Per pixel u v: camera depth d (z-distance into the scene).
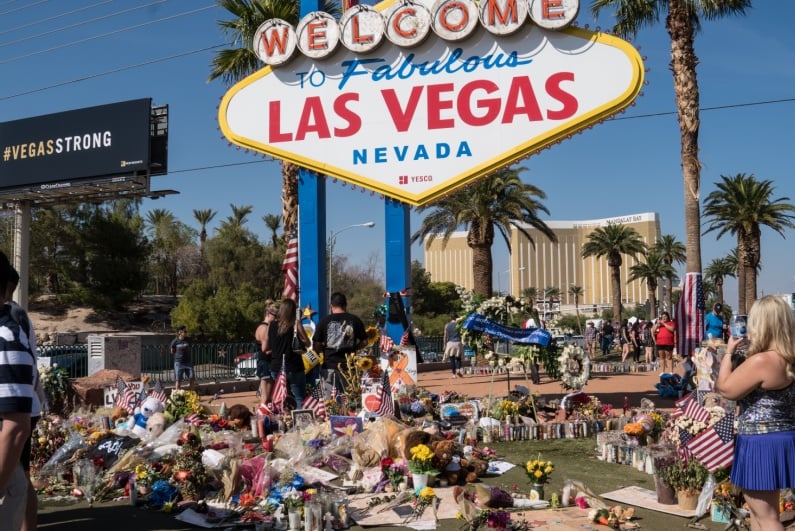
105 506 6.16
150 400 9.06
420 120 12.29
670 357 20.00
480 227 31.55
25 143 26.84
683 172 21.14
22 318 3.82
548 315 13.96
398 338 12.23
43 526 5.54
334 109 12.74
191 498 6.22
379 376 10.18
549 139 11.67
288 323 9.92
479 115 12.02
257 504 6.00
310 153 12.83
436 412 10.16
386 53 12.51
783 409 4.00
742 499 5.44
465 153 12.07
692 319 16.30
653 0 21.91
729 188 44.53
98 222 49.78
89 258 48.78
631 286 164.25
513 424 9.21
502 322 10.29
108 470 6.77
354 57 12.68
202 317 41.97
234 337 42.56
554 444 8.80
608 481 6.86
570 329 10.46
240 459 6.73
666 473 5.92
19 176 26.80
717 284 77.81
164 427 8.39
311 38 12.71
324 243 13.38
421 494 5.87
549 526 5.35
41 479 6.79
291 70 13.02
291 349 9.93
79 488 6.50
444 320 58.97
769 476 3.94
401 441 6.92
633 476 7.07
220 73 20.48
